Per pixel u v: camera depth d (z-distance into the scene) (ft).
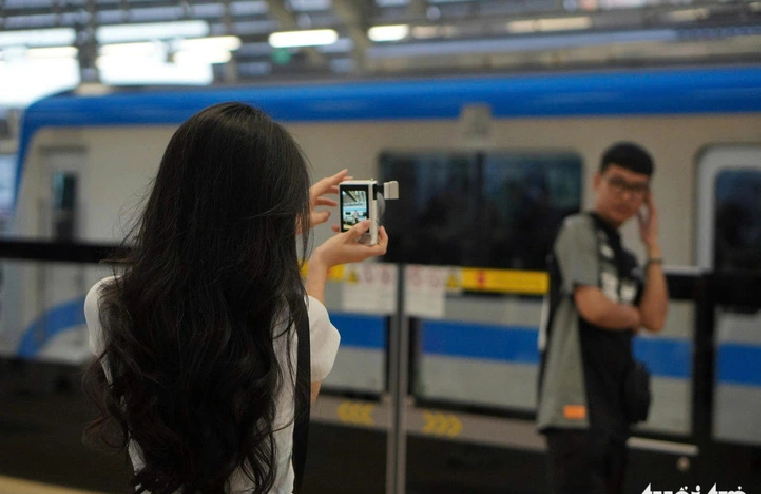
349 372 13.67
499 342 13.12
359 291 11.82
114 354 4.53
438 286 11.38
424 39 18.53
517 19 18.51
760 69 15.42
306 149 18.60
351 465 12.12
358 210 5.77
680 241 15.90
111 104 20.38
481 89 17.25
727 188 15.58
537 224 16.92
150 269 4.44
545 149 16.76
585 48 17.11
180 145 4.52
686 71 15.99
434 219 17.75
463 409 11.72
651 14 17.52
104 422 4.99
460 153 17.42
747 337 12.79
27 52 25.00
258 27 24.13
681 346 11.60
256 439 4.36
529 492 11.50
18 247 13.87
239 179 4.43
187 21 24.11
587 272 10.30
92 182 20.68
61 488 14.88
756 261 15.42
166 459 4.45
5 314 19.54
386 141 17.95
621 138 16.20
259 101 19.06
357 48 20.99
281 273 4.44
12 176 21.72
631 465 10.79
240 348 4.31
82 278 18.90
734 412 12.92
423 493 11.85
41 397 16.15
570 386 10.38
